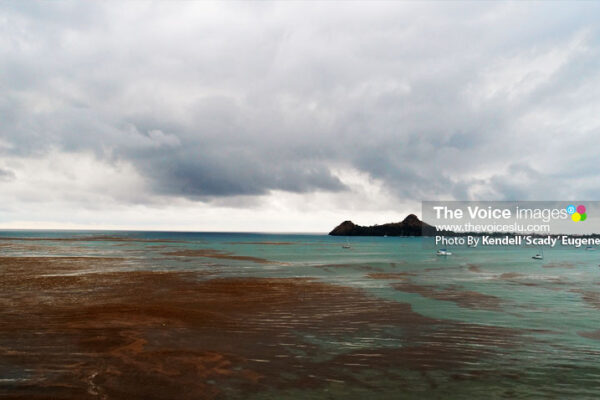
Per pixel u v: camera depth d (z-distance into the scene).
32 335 12.38
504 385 9.23
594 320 16.17
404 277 32.81
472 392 8.80
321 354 11.18
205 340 12.24
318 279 29.91
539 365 10.62
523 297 22.28
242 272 34.25
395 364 10.48
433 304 19.48
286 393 8.47
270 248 95.19
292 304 18.80
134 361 10.12
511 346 12.32
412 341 12.70
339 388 8.82
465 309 18.27
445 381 9.40
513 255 79.25
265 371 9.72
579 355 11.50
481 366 10.47
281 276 31.44
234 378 9.20
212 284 25.31
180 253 63.41
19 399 7.80
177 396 8.12
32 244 87.69
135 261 44.28
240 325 14.33
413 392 8.73
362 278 31.31
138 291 21.91
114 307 16.95
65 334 12.53
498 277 34.16
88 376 9.07
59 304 17.64
